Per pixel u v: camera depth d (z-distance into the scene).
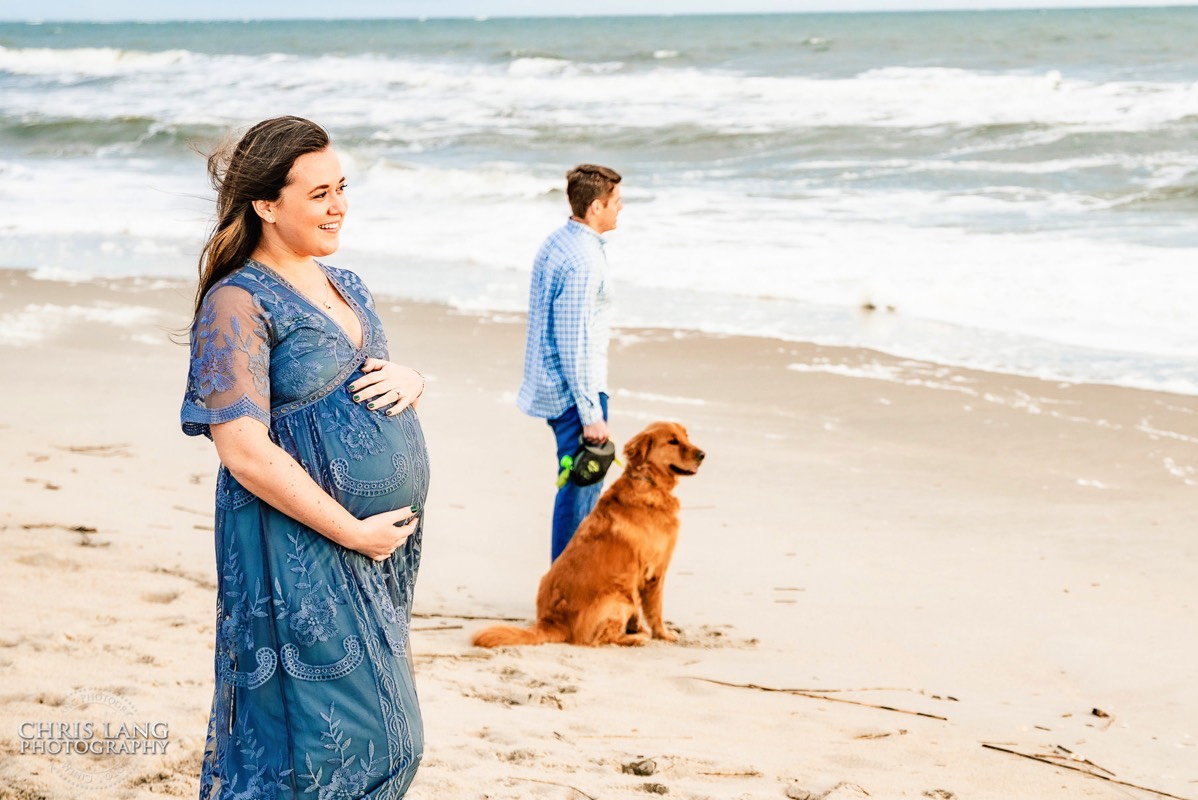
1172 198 16.05
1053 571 5.90
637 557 4.84
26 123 27.58
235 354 1.94
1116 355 9.78
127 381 9.01
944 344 10.30
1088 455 7.59
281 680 1.96
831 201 17.30
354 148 24.14
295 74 39.56
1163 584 5.69
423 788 2.88
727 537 6.43
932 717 4.06
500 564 5.88
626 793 2.99
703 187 18.88
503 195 19.28
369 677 2.00
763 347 10.29
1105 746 3.93
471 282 13.29
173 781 2.77
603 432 4.88
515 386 9.21
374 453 2.06
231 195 2.04
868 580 5.79
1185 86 25.91
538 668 4.28
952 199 17.00
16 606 4.12
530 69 38.81
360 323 2.16
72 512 5.59
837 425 8.34
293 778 1.95
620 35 62.72
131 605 4.27
